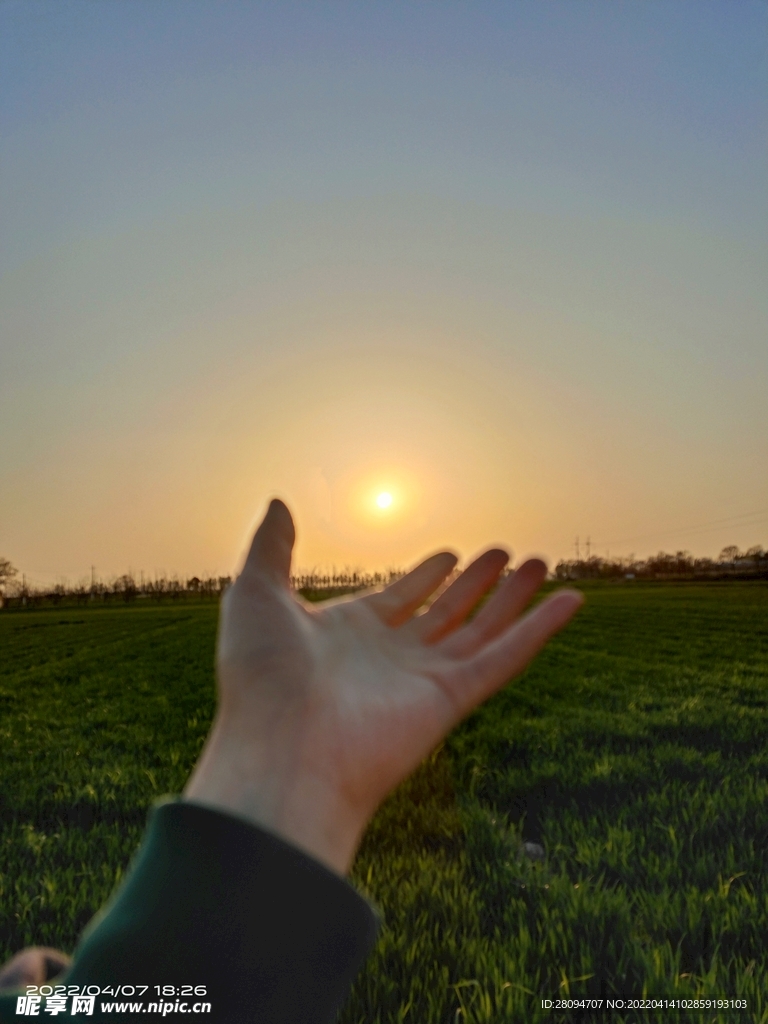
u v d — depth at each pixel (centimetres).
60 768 434
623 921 194
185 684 808
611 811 306
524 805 325
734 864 234
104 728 574
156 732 540
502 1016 154
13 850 284
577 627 1339
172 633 1554
